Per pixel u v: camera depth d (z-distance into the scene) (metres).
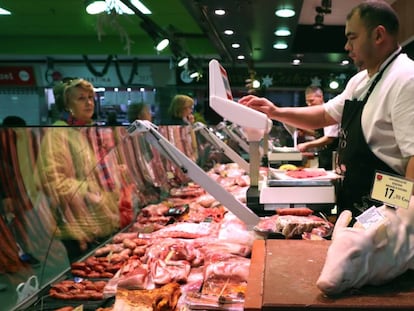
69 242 1.93
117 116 10.18
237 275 1.55
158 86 10.66
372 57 1.98
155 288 1.60
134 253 2.01
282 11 5.15
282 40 7.06
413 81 1.77
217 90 1.94
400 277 1.14
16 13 7.60
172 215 2.68
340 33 7.85
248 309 1.00
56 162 2.00
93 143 2.31
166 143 1.89
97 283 1.72
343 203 2.12
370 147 2.00
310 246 1.41
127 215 2.50
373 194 1.22
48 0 6.73
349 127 2.11
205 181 1.92
